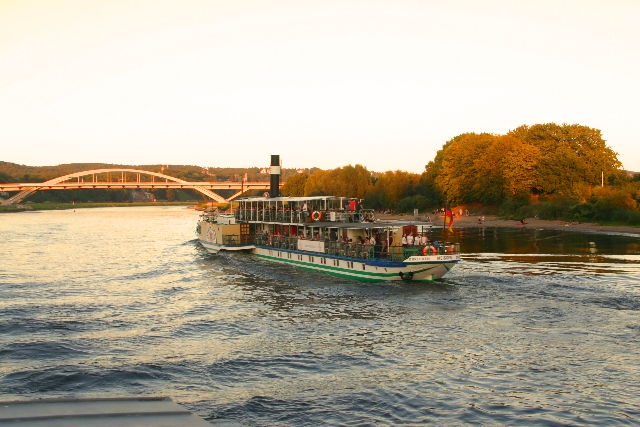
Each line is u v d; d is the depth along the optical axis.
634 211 101.00
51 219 181.38
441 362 26.55
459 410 21.31
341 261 48.88
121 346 29.70
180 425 14.16
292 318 35.34
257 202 66.00
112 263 63.72
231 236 67.56
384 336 30.91
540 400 22.09
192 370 25.88
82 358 27.72
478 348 28.47
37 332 32.47
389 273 44.50
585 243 76.81
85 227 136.00
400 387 23.58
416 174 169.50
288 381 24.47
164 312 37.56
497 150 127.12
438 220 128.50
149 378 24.88
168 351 28.80
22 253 74.88
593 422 20.16
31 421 14.20
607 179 126.25
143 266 60.69
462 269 52.44
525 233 95.69
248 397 22.72
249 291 44.41
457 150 137.62
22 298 42.59
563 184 120.19
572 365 25.73
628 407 21.31
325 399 22.45
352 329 32.47
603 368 25.30
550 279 46.28
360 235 49.53
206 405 21.95
